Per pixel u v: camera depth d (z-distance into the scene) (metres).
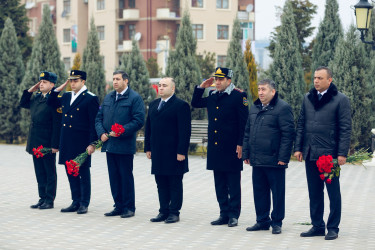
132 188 10.33
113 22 59.53
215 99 9.65
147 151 10.10
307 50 37.03
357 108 19.17
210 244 8.35
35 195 12.54
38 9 65.31
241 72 20.72
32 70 24.23
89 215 10.43
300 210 10.98
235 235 8.92
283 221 9.99
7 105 24.81
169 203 10.06
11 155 20.47
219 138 9.54
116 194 10.39
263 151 9.03
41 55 24.27
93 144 10.52
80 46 61.94
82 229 9.34
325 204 11.47
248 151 9.26
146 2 58.28
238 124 9.55
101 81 24.14
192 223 9.81
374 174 16.19
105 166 17.48
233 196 9.60
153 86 22.53
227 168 9.50
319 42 20.83
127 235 8.93
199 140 20.36
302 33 37.19
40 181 11.13
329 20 20.67
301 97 20.02
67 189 13.20
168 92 9.85
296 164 18.23
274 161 8.98
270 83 9.04
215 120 9.58
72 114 10.65
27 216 10.34
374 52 21.12
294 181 14.70
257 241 8.52
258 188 9.24
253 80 21.12
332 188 8.61
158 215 10.01
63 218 10.18
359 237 8.76
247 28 60.56
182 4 58.59
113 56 59.69
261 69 37.34
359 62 19.25
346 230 9.26
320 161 8.29
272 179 9.05
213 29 59.31
